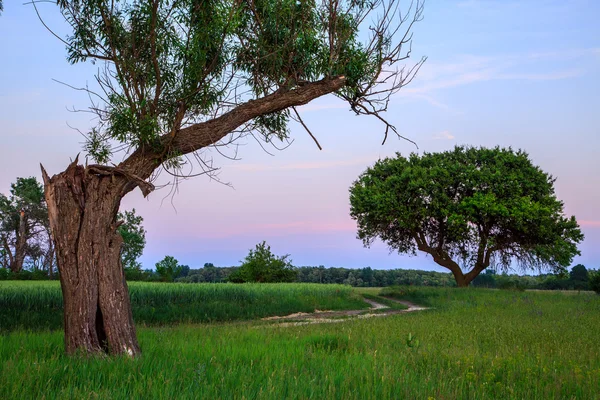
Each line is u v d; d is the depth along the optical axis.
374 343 9.59
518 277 63.81
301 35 9.47
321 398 4.94
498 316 17.22
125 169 8.12
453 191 38.38
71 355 7.23
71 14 8.42
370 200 38.62
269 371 6.04
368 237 42.81
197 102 8.77
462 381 5.81
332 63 9.47
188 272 70.62
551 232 35.78
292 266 46.72
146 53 8.68
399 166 40.81
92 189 7.90
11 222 60.53
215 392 4.91
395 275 79.69
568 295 31.88
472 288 35.88
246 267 45.84
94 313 7.64
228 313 22.14
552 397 5.57
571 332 11.70
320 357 7.36
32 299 18.67
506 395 5.70
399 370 6.66
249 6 9.27
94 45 8.58
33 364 5.85
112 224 8.05
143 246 65.06
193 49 8.57
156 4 8.24
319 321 19.50
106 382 5.45
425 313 20.44
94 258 7.73
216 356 7.13
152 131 8.00
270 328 13.56
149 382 5.06
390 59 9.77
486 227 37.56
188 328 13.61
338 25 9.52
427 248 40.62
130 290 22.31
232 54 9.36
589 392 5.75
